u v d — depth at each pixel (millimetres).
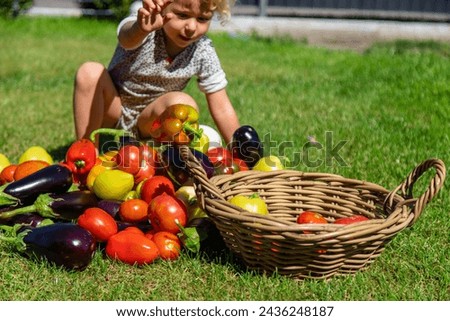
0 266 2270
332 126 4156
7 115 4492
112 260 2314
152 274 2256
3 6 9742
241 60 7059
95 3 10016
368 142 3762
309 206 2572
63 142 3857
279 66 6703
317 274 2180
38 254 2268
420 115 4469
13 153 3578
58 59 6973
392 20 9469
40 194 2498
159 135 2699
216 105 3211
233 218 2105
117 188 2527
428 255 2381
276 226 2037
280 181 2605
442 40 8359
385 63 6602
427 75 5785
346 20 9023
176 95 3139
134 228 2363
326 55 7418
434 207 2805
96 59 7027
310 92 5309
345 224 2127
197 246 2305
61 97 5164
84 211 2473
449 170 3246
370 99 5004
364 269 2270
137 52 3109
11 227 2379
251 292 2135
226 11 2994
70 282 2201
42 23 9547
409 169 3268
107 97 3207
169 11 2895
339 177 2580
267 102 4934
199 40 3156
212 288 2172
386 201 2332
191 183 2605
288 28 8867
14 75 6051
